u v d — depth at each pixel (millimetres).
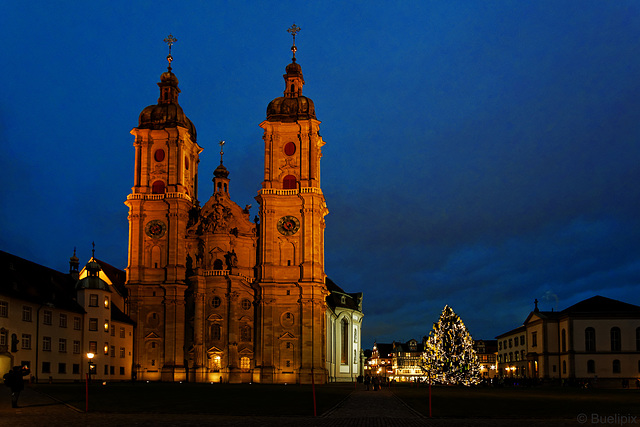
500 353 178625
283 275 114250
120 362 109375
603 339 124312
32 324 87688
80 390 63094
